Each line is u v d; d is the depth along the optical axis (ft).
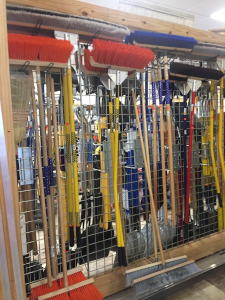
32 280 4.80
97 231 5.96
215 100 6.81
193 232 6.47
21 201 4.18
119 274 5.15
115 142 4.63
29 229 4.40
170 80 5.83
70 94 4.21
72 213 4.36
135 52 4.43
